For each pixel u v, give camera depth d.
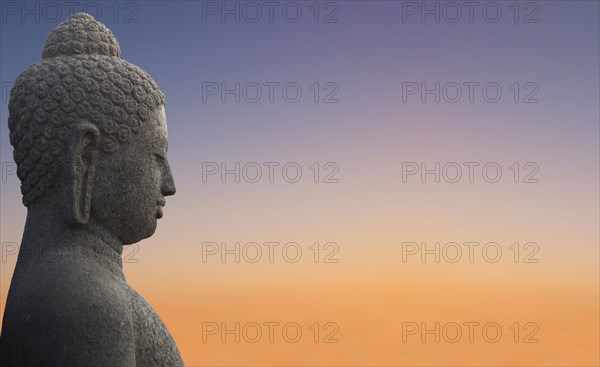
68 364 4.18
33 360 4.23
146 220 4.76
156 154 4.81
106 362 4.23
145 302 4.68
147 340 4.54
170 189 4.88
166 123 4.97
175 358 4.69
